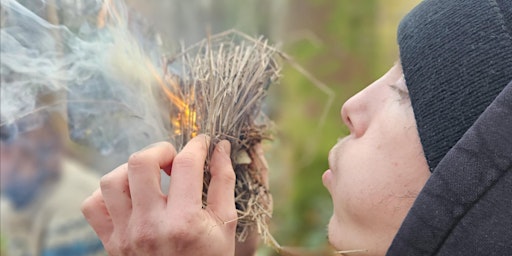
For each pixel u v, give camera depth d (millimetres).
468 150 475
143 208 537
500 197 468
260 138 604
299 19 1365
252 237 611
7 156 905
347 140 569
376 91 561
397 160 529
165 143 562
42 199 922
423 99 520
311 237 1142
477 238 473
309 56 1267
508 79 492
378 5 1388
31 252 910
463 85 504
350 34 1388
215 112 572
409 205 524
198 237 529
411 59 535
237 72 591
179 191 534
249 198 594
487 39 504
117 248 552
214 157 566
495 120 470
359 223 547
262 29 1055
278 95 1107
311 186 1251
